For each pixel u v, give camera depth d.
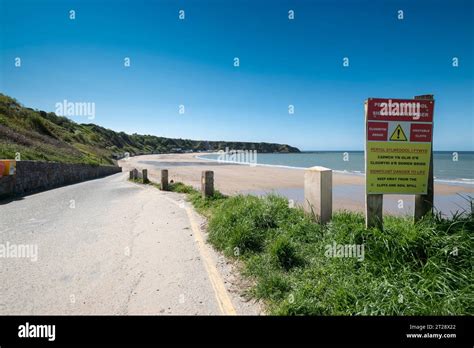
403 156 4.61
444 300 3.00
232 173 34.44
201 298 3.58
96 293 3.67
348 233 4.58
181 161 76.44
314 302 3.26
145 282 3.99
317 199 5.54
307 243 4.86
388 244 4.00
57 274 4.17
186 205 9.63
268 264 4.32
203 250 5.25
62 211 8.44
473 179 25.86
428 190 4.67
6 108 31.44
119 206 9.53
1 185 10.92
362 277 3.55
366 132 4.59
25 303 3.41
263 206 6.24
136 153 116.25
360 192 17.59
